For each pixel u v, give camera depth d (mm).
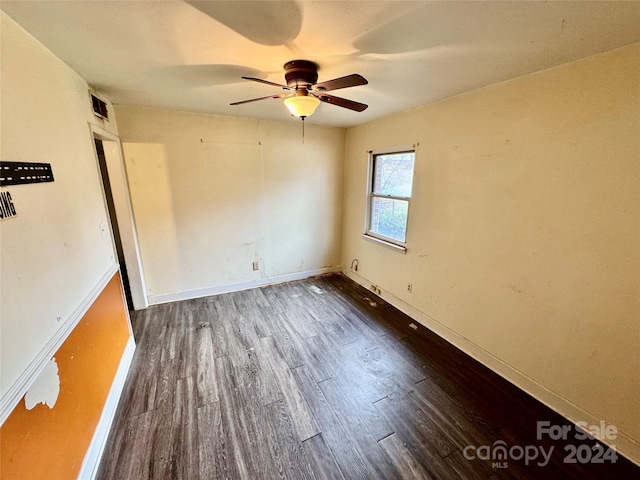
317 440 1634
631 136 1405
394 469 1478
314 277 4273
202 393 1972
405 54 1574
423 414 1821
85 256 1684
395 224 3281
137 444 1586
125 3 1107
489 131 2084
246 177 3494
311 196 3979
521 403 1913
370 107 2756
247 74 1927
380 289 3564
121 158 2830
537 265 1871
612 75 1443
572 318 1721
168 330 2781
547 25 1249
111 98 2516
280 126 3551
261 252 3822
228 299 3484
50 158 1403
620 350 1532
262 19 1236
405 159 3021
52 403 1184
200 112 3076
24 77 1241
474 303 2348
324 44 1475
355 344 2578
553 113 1701
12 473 935
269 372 2197
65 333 1323
